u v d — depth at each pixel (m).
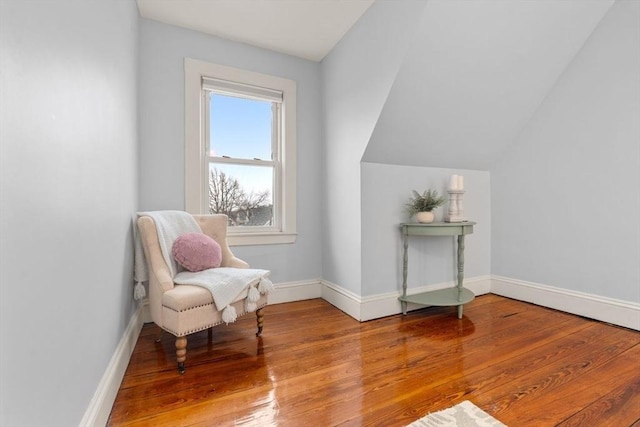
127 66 1.75
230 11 2.20
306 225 2.88
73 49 0.96
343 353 1.81
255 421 1.23
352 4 2.16
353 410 1.29
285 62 2.78
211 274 1.85
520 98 2.48
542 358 1.72
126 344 1.65
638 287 2.11
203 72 2.44
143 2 2.10
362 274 2.36
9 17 0.62
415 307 2.59
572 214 2.45
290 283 2.82
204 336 2.06
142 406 1.32
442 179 2.74
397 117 2.18
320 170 2.94
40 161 0.75
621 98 2.16
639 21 2.04
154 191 2.29
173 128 2.35
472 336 2.04
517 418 1.23
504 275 2.95
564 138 2.48
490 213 3.05
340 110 2.60
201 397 1.39
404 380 1.52
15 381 0.63
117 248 1.50
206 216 2.24
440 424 1.20
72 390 0.92
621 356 1.74
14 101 0.64
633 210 2.12
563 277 2.51
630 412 1.26
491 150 2.83
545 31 2.09
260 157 2.76
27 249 0.69
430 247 2.67
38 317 0.73
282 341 1.98
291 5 2.16
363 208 2.37
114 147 1.44
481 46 2.01
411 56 1.90
